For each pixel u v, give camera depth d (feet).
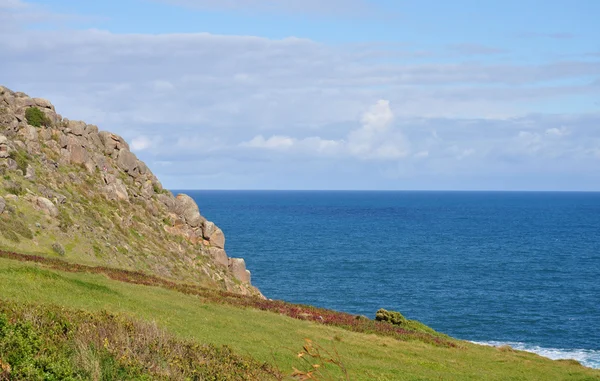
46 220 217.36
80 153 282.15
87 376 55.88
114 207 270.05
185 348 75.56
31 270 129.49
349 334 164.66
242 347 115.24
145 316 120.98
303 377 31.42
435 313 327.88
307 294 377.30
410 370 128.16
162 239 279.49
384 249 640.17
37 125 272.72
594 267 520.01
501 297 375.45
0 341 56.54
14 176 229.04
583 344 265.34
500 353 179.42
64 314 72.69
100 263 217.36
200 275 276.21
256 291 308.81
